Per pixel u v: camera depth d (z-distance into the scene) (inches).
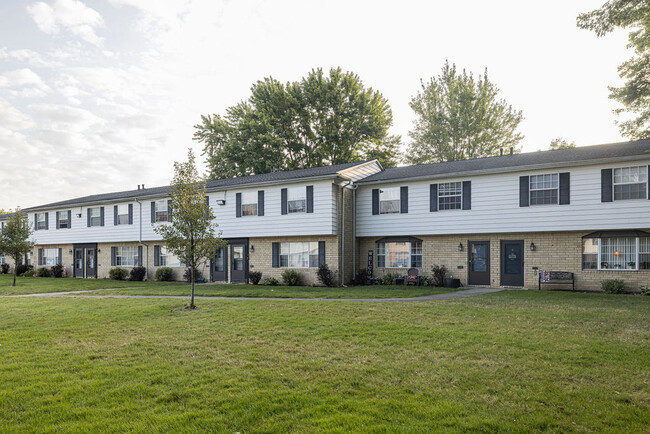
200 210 498.0
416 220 764.0
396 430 151.8
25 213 1255.5
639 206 585.0
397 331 323.3
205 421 161.6
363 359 246.5
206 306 480.4
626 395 185.0
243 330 336.8
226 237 880.3
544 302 483.8
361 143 1488.7
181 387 201.5
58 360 250.5
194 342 295.4
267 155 1325.0
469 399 182.5
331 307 454.3
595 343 277.0
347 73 1433.3
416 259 778.2
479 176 706.8
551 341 284.4
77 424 159.8
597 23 724.0
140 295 633.0
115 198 1040.2
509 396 186.4
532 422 158.1
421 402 179.2
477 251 718.5
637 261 603.8
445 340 291.3
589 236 628.1
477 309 428.8
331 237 776.3
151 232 984.3
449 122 1409.9
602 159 597.0
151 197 976.3
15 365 238.5
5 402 183.3
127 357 257.0
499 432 150.9
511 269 688.4
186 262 496.4
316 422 159.9
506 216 682.2
